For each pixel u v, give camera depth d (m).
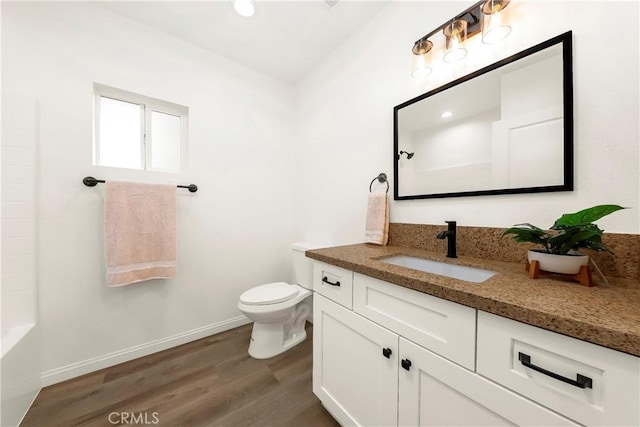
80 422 1.11
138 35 1.59
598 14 0.80
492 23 0.98
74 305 1.39
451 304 0.65
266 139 2.21
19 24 1.24
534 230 0.74
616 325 0.42
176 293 1.75
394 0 1.44
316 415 1.16
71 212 1.38
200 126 1.84
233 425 1.10
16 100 1.21
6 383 1.01
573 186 0.84
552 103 0.87
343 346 1.02
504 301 0.54
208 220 1.89
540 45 0.90
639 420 0.40
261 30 1.67
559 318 0.46
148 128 1.71
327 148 1.97
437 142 1.23
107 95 1.56
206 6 1.47
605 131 0.78
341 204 1.84
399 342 0.79
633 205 0.73
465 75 1.12
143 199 1.53
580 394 0.46
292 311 1.71
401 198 1.38
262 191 2.18
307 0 1.43
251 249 2.12
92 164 1.44
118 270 1.44
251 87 2.11
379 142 1.54
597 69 0.80
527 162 0.94
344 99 1.80
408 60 1.37
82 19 1.41
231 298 2.02
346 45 1.77
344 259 1.01
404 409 0.78
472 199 1.11
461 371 0.63
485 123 1.05
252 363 1.55
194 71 1.81
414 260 1.17
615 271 0.74
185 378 1.41
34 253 1.26
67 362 1.38
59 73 1.34
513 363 0.54
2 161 1.18
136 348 1.60
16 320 1.21
